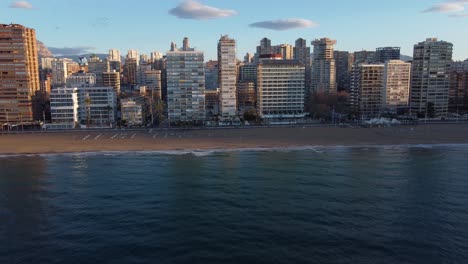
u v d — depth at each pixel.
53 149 162.38
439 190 96.44
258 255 61.62
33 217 79.44
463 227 72.06
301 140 184.75
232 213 79.94
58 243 66.81
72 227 73.81
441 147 166.75
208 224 74.12
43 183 106.31
